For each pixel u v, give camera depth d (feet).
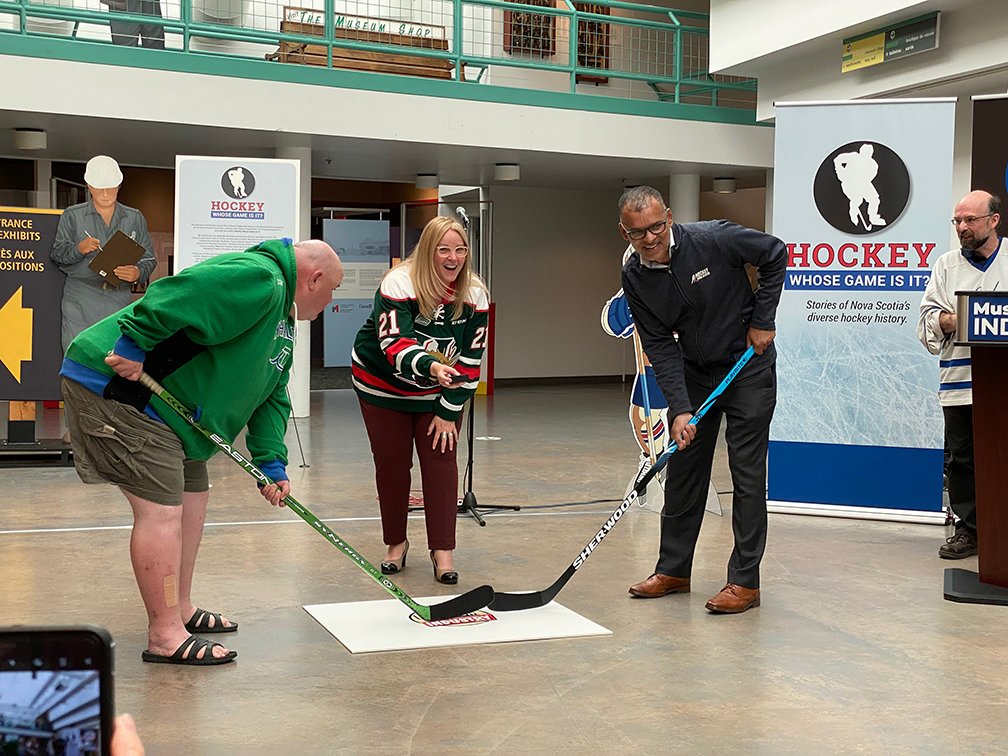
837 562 15.80
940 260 17.08
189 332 10.03
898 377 18.80
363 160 35.50
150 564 10.61
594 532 17.61
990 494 13.98
